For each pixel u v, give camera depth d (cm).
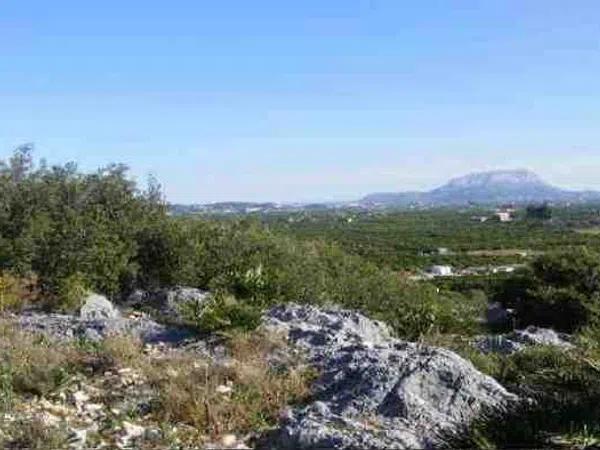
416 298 1911
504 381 886
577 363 881
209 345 919
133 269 1569
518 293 2178
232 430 662
